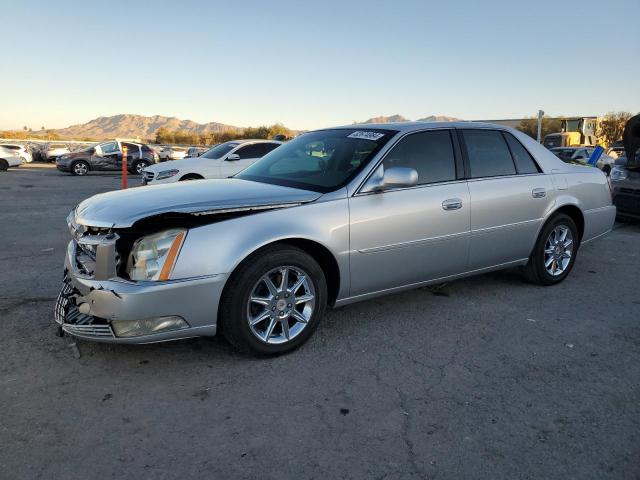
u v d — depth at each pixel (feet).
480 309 14.37
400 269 12.78
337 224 11.52
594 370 10.83
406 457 7.92
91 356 11.07
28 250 21.16
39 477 7.33
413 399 9.61
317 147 14.12
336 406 9.33
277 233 10.61
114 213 10.21
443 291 15.93
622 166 27.94
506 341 12.25
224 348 11.61
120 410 9.08
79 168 74.33
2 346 11.44
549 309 14.44
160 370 10.55
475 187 14.02
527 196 15.16
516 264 15.69
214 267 10.06
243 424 8.73
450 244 13.56
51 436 8.29
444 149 13.83
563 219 16.34
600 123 138.72
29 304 14.15
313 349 11.68
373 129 13.82
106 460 7.73
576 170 17.08
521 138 15.87
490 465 7.75
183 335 10.21
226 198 10.92
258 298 10.75
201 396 9.59
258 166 14.76
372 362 11.08
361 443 8.25
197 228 10.09
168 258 9.82
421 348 11.81
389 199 12.38
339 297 12.03
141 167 78.18
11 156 82.28
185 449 8.04
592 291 16.17
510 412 9.20
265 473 7.52
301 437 8.39
